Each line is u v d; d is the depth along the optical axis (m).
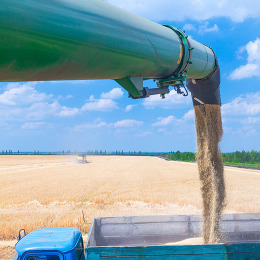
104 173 47.81
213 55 8.62
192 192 25.77
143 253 6.04
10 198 23.20
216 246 6.14
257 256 6.17
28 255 5.82
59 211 18.11
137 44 5.16
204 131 9.25
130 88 6.15
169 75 7.00
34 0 3.62
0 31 3.33
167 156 145.75
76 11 4.09
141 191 26.48
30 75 4.08
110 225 8.68
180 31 6.85
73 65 4.32
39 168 62.06
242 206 18.84
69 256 5.91
